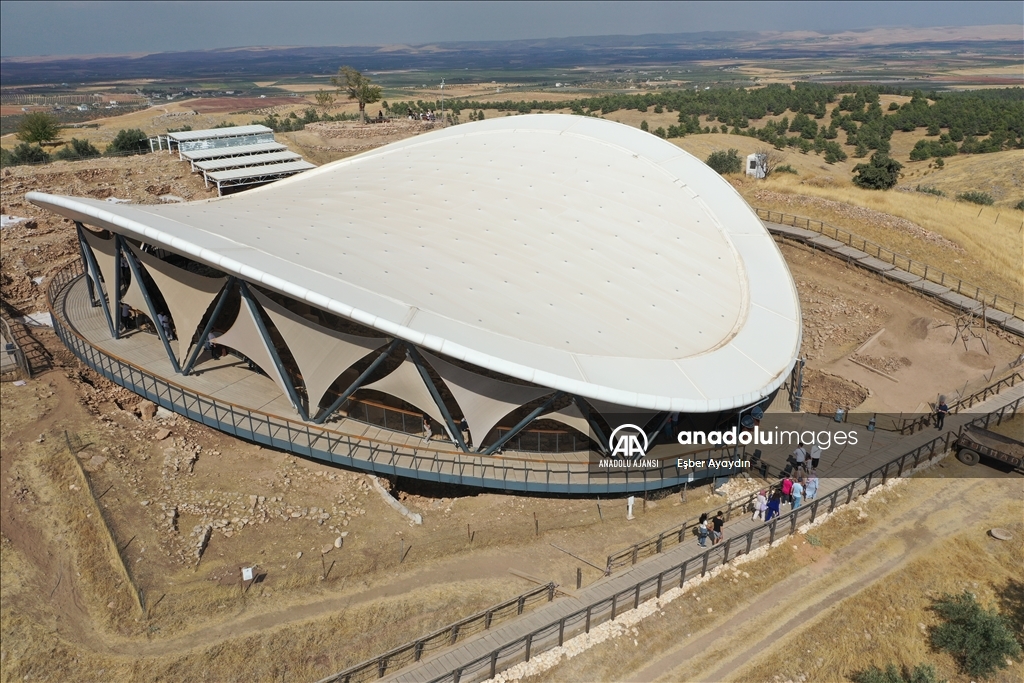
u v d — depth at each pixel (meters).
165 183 70.75
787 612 22.41
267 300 26.75
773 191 63.28
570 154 39.06
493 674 20.00
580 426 25.62
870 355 40.09
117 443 30.39
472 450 26.78
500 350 22.08
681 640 21.38
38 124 101.25
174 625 21.36
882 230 53.28
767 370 25.97
